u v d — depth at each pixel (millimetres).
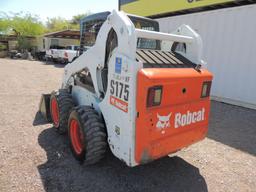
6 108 5730
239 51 6875
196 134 3053
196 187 2889
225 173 3234
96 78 3156
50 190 2693
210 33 7633
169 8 9078
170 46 3518
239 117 5852
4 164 3176
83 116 2969
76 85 3975
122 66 2484
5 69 13992
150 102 2375
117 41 2666
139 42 3357
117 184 2867
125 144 2541
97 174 3047
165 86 2455
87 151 2914
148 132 2449
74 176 2980
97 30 3596
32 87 8562
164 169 3254
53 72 13336
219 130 4887
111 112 2738
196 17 8008
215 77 7680
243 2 7047
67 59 18219
